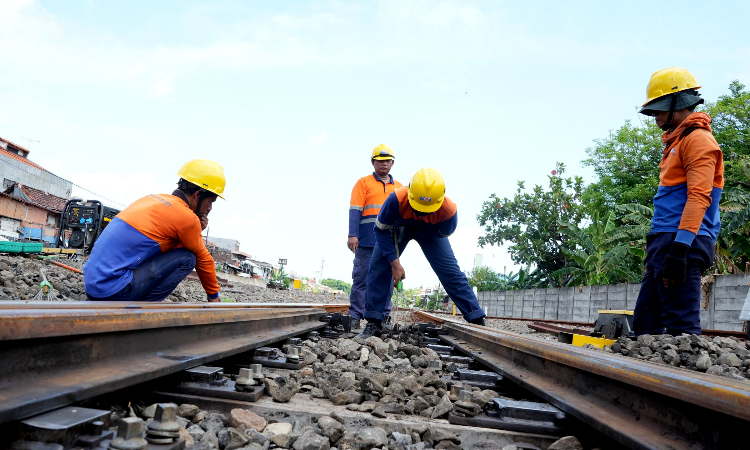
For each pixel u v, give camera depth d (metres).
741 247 13.70
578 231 21.95
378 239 4.55
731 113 24.16
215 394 1.99
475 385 2.66
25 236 27.55
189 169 3.39
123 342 1.86
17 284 5.61
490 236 31.92
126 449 1.22
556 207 30.31
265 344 3.11
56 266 8.36
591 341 4.96
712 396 1.23
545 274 31.28
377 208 6.05
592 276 20.59
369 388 2.27
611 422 1.58
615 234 20.14
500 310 27.28
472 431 1.85
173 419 1.43
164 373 1.84
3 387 1.31
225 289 13.16
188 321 2.30
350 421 1.88
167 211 3.17
